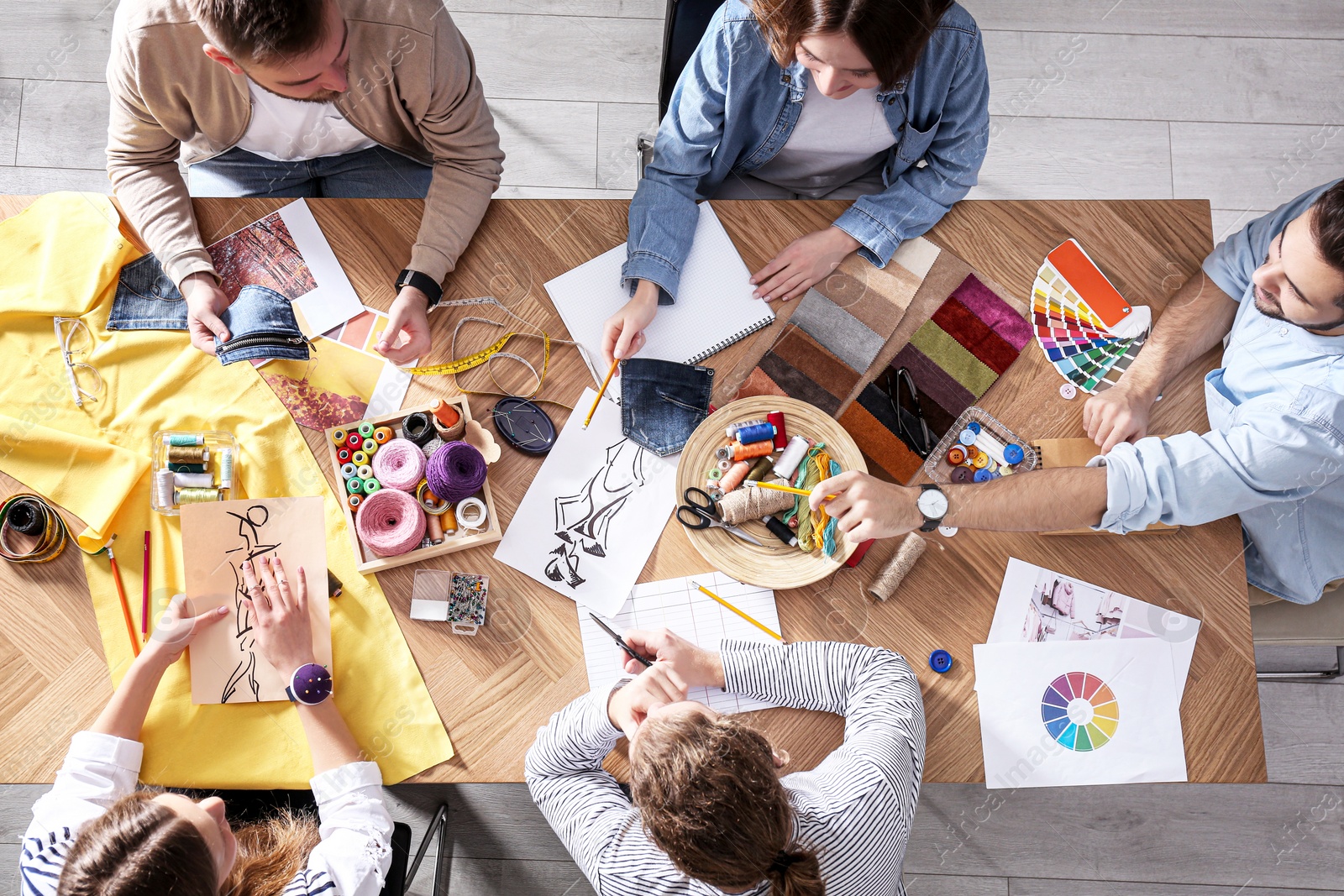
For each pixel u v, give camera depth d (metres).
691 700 1.19
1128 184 2.18
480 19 2.16
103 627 1.18
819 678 1.14
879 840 1.03
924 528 1.18
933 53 1.26
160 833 0.94
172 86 1.26
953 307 1.32
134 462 1.21
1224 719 1.21
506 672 1.19
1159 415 1.32
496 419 1.26
